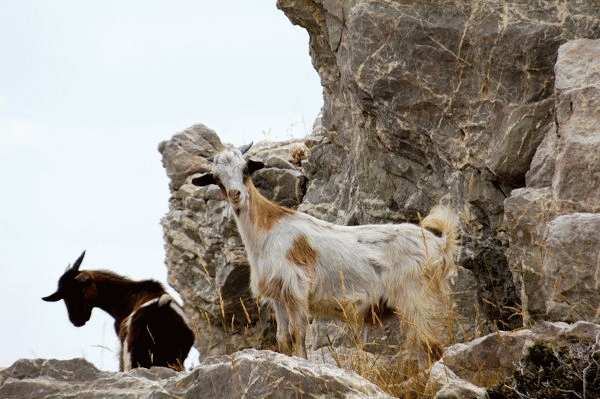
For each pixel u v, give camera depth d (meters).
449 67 15.88
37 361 11.30
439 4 16.02
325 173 19.73
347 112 18.72
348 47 17.41
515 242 14.02
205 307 20.20
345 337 16.34
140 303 15.69
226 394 9.87
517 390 10.07
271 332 19.84
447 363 11.46
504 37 15.45
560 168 13.62
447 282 15.10
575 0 15.46
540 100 15.25
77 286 15.92
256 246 14.27
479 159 15.58
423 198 16.55
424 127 16.09
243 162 14.38
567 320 12.34
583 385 9.88
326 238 14.27
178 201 21.48
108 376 11.11
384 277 14.09
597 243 12.25
